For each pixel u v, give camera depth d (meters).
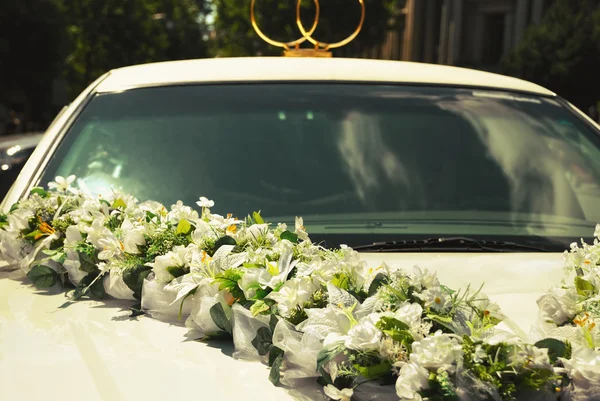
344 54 52.75
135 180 2.81
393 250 2.57
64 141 2.96
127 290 2.10
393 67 3.51
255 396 1.56
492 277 2.21
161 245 2.14
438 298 1.61
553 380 1.48
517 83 3.53
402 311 1.58
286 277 1.88
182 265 2.04
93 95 3.21
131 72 3.41
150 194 2.76
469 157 3.03
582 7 30.81
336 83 3.31
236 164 2.89
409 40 50.59
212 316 1.81
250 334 1.76
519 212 2.84
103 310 2.04
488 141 3.11
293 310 1.75
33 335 1.84
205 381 1.62
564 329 1.66
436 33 49.81
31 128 43.25
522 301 2.01
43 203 2.51
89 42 51.38
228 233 2.16
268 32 42.59
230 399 1.55
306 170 2.88
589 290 1.88
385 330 1.54
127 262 2.10
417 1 50.22
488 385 1.42
